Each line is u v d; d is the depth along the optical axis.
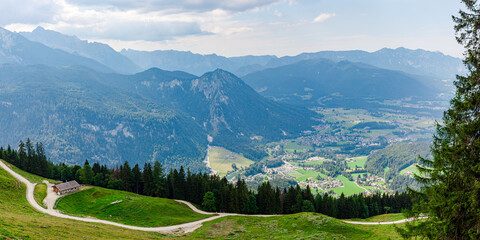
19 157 161.50
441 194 28.50
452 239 28.11
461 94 27.62
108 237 58.62
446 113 29.06
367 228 75.31
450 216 27.94
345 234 69.19
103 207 98.94
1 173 120.56
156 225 88.25
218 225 87.31
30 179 129.00
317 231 71.00
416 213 32.66
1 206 71.62
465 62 26.81
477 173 26.39
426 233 30.78
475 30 25.88
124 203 102.94
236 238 72.06
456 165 27.75
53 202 98.00
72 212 93.25
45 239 43.41
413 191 32.62
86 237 53.09
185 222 94.06
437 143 29.94
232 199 119.88
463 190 27.05
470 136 26.92
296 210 124.94
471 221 26.73
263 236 73.75
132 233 70.81
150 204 105.69
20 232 42.50
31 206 88.81
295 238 67.31
